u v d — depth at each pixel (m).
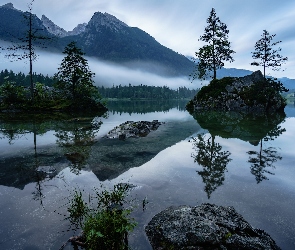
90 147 14.52
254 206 6.98
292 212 6.64
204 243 5.03
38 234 5.33
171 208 6.45
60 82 43.09
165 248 5.08
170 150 14.02
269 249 4.87
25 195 7.39
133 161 11.59
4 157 11.87
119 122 28.58
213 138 17.98
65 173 9.59
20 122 25.62
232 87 49.12
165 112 51.00
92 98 48.53
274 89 46.41
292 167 10.78
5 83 37.25
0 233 5.32
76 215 6.11
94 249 4.66
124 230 5.02
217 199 7.42
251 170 10.34
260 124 26.27
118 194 7.05
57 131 20.19
